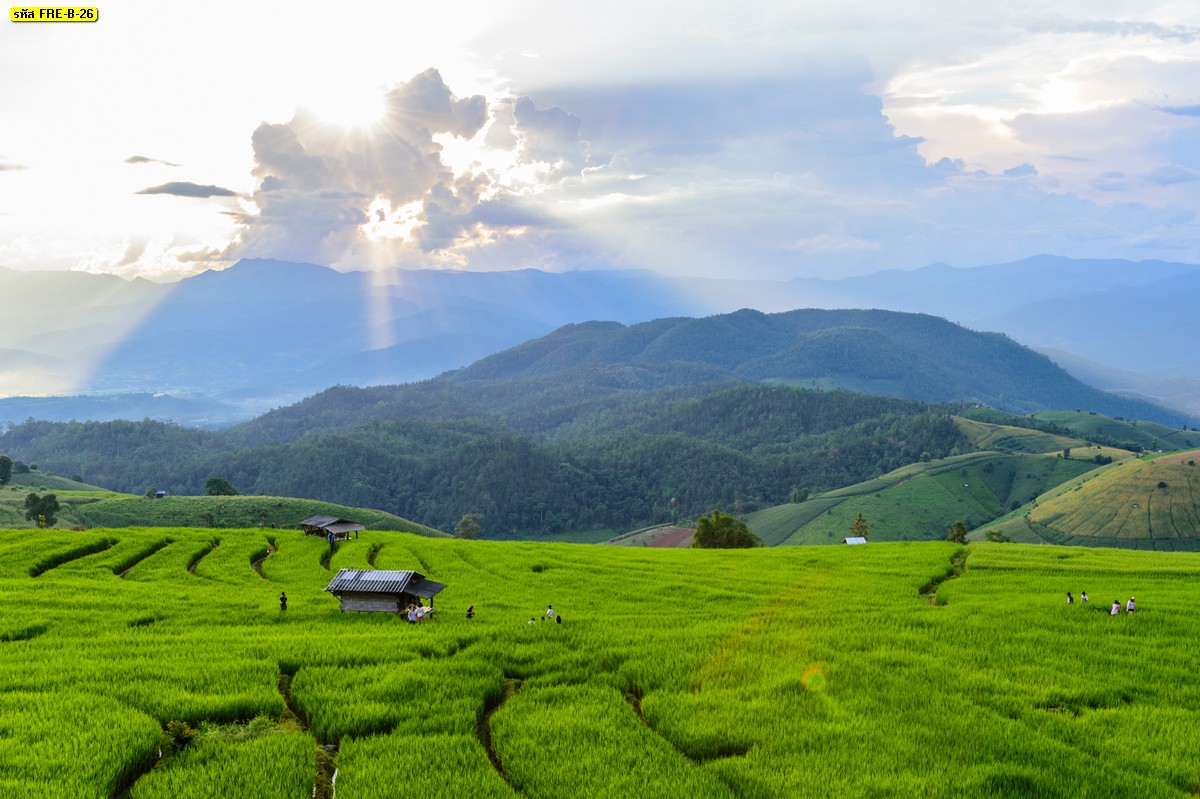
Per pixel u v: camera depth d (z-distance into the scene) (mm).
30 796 23781
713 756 29781
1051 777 26953
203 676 36094
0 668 37250
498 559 84500
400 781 25922
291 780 25719
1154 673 38938
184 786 25344
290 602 59438
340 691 34406
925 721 32250
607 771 27266
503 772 28219
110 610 54969
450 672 37469
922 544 90875
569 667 39375
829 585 66562
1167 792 26188
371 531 105875
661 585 67438
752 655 41094
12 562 76375
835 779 26766
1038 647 43469
